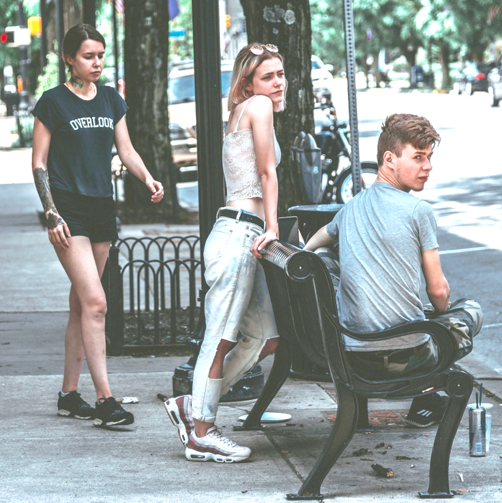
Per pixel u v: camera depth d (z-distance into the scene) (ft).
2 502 19.56
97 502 19.61
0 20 248.52
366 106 216.13
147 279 42.04
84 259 25.20
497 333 38.47
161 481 21.04
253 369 28.50
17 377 31.09
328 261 23.58
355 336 19.99
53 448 23.53
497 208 74.59
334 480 21.11
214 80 27.50
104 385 25.48
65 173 25.23
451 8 312.50
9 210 85.20
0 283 50.52
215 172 27.76
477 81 263.29
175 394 28.07
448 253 56.85
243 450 22.43
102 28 210.38
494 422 25.82
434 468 20.04
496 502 19.70
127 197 79.10
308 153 39.34
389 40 378.94
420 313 21.24
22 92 183.21
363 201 21.83
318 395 28.84
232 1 224.74
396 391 20.15
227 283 22.07
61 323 41.01
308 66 41.96
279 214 41.47
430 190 86.94
